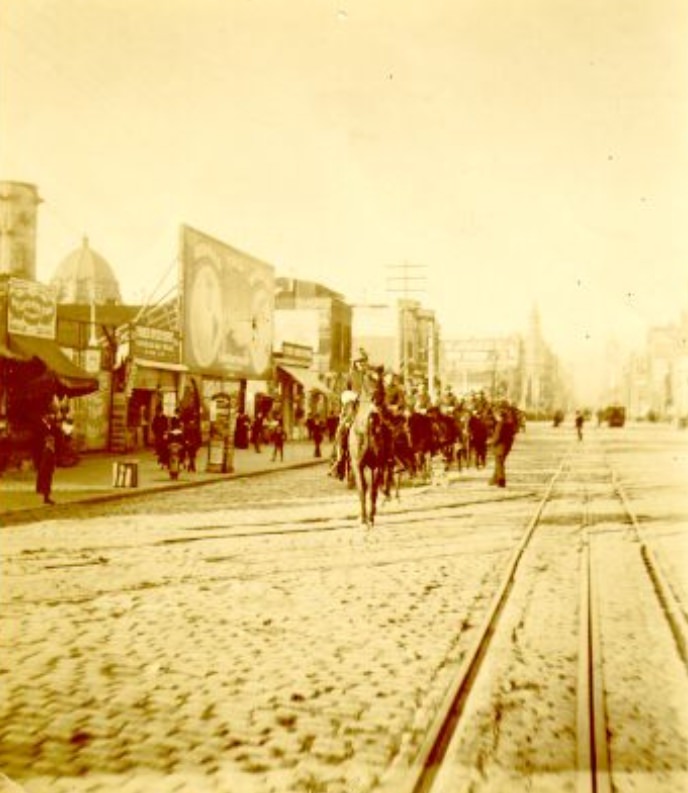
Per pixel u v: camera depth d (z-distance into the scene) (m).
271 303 55.44
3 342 26.36
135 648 8.02
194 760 5.54
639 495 23.36
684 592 10.77
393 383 20.70
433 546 14.15
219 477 27.58
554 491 24.42
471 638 8.48
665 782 5.27
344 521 17.25
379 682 7.12
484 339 108.31
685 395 109.50
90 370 36.47
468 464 32.78
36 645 8.09
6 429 26.67
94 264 80.50
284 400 59.50
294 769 5.41
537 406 176.38
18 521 16.88
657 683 7.16
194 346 43.38
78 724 6.14
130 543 14.23
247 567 12.16
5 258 29.56
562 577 11.69
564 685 7.11
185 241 41.81
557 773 5.39
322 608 9.70
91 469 29.75
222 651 7.96
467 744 5.84
